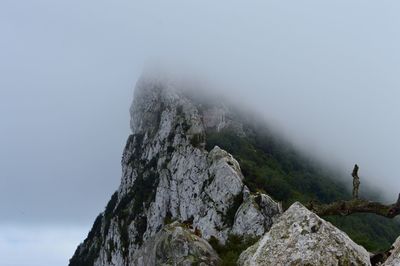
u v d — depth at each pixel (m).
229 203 105.56
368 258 8.12
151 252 62.34
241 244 92.25
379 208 11.16
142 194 147.25
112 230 152.12
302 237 7.98
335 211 11.42
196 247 59.62
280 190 126.25
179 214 121.94
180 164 129.50
